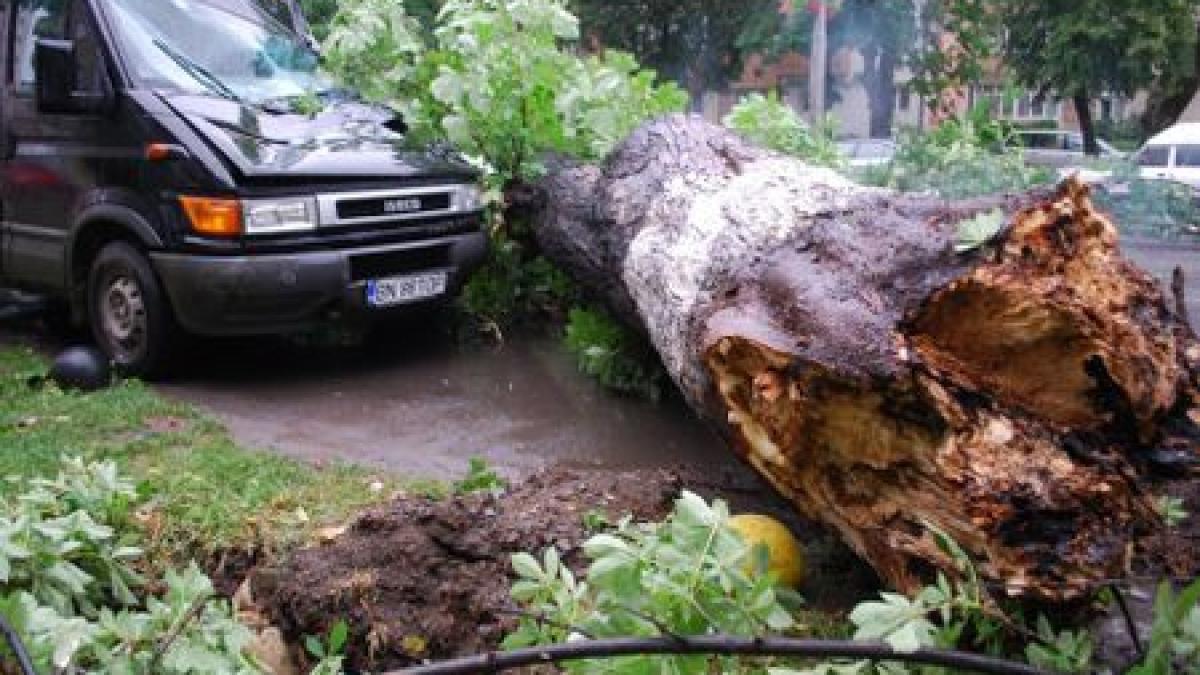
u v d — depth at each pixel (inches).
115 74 234.1
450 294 251.6
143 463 181.8
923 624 90.4
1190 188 316.5
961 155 262.1
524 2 256.2
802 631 125.6
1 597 107.3
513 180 256.7
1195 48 719.7
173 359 236.8
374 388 235.3
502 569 133.0
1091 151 673.6
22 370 236.1
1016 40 696.4
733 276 143.6
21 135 250.4
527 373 245.8
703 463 189.3
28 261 254.4
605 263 216.1
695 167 195.5
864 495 117.3
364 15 271.9
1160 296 124.0
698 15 884.0
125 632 101.5
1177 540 128.0
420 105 269.0
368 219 232.8
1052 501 103.6
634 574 91.2
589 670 88.1
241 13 278.4
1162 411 117.3
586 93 253.4
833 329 115.4
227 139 223.6
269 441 200.2
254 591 135.6
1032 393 116.0
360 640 126.4
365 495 168.6
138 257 231.8
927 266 118.6
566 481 158.6
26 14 255.3
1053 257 117.6
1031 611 106.0
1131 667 95.9
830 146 268.7
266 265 219.3
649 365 226.2
